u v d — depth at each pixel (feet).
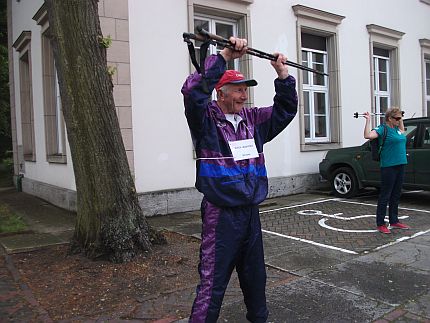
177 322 11.94
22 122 41.32
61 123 30.55
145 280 15.05
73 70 16.74
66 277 15.47
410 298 13.46
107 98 17.13
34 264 17.12
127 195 17.46
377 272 15.80
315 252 18.43
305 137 37.19
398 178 21.54
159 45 26.78
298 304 13.11
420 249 18.56
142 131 26.16
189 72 28.09
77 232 17.89
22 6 38.27
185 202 27.63
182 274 15.57
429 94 53.11
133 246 17.21
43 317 12.41
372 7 42.19
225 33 31.53
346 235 21.18
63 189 29.76
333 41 38.22
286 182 33.81
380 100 45.44
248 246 9.76
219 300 9.37
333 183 32.76
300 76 35.01
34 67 35.58
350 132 39.68
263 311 10.23
